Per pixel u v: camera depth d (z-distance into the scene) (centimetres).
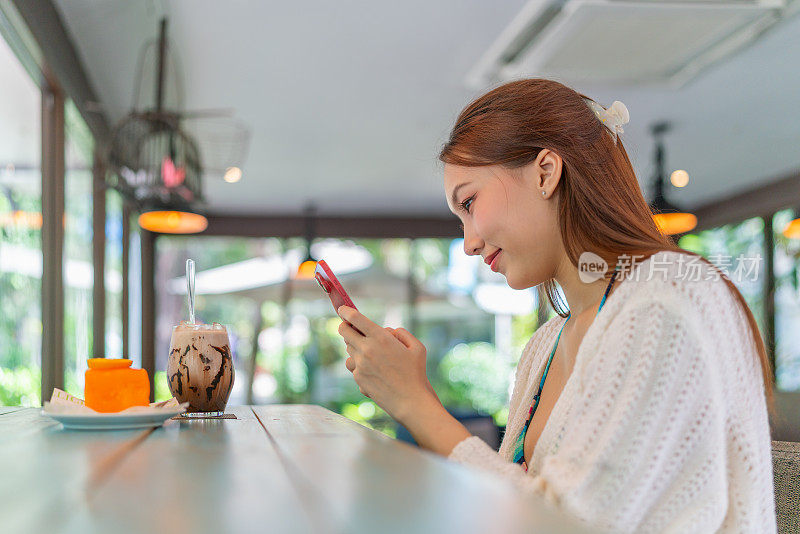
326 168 638
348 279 888
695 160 595
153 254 799
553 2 299
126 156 330
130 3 321
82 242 423
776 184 654
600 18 305
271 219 841
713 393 81
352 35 362
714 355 82
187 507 48
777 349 627
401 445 81
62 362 346
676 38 328
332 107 474
